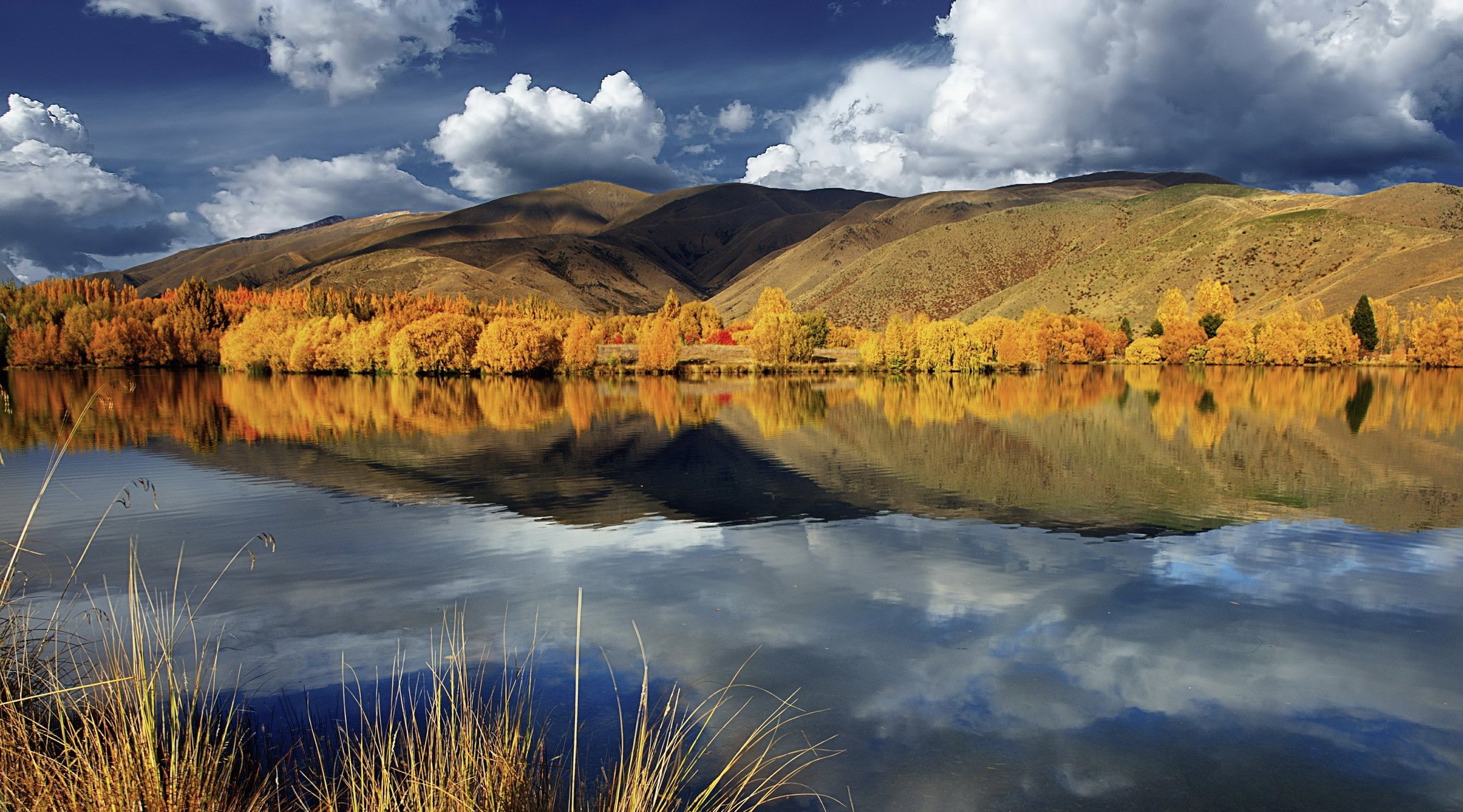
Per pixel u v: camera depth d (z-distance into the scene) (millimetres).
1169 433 36469
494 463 28828
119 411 48250
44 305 111188
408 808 5863
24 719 6039
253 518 19844
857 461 28969
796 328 101312
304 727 8539
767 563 15766
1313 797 7824
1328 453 30375
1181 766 8359
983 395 62531
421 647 11250
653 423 42250
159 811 5387
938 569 15344
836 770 8133
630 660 10844
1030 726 9148
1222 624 12430
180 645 11172
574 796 6844
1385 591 14062
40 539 17828
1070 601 13477
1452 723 9328
